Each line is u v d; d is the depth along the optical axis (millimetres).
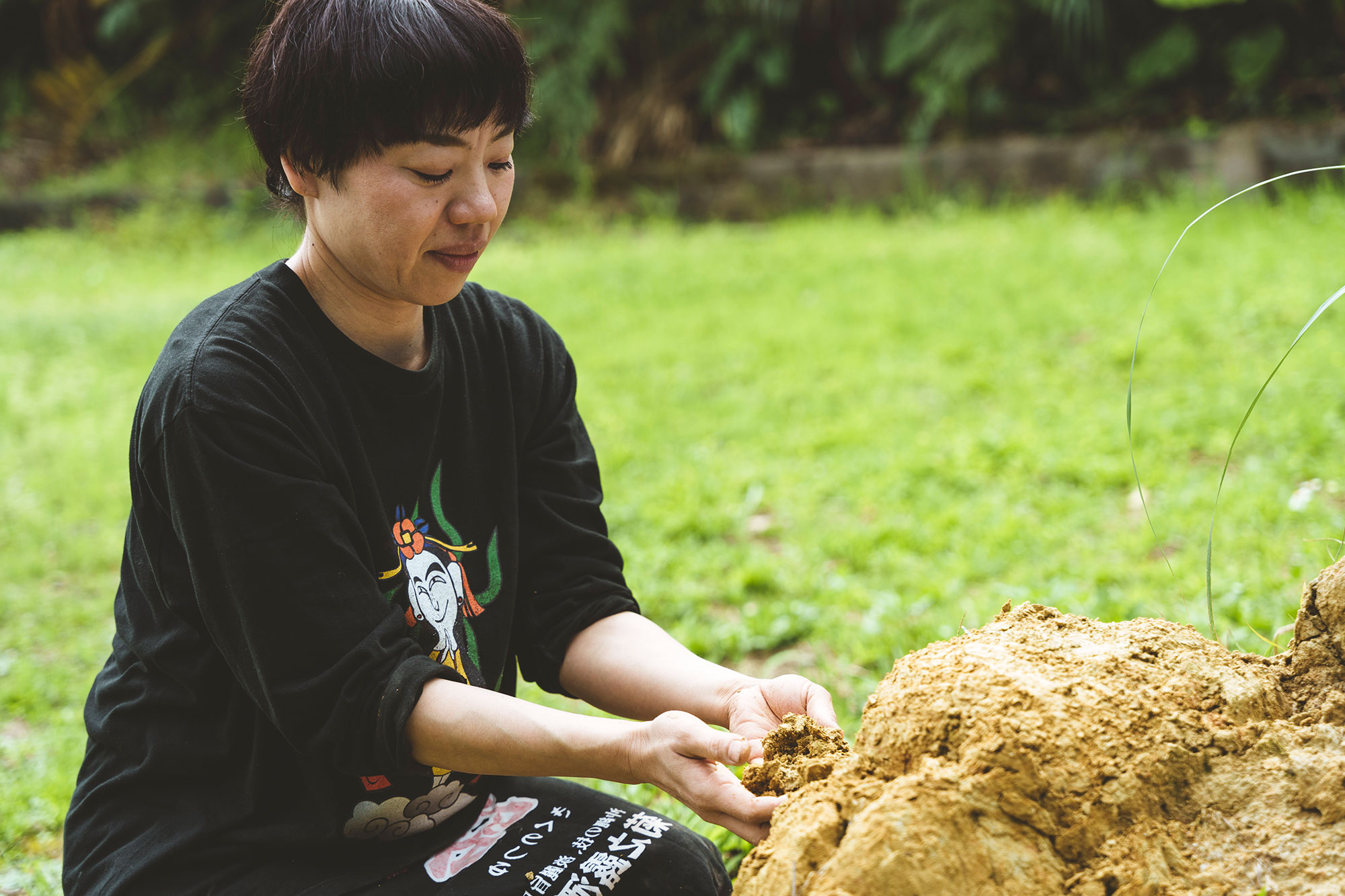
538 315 1860
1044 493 4438
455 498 1669
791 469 5012
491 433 1727
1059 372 5812
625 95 12648
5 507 5125
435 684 1407
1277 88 9570
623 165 11984
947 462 4828
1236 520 3791
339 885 1508
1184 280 6766
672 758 1345
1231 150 9039
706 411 5863
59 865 2426
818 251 9055
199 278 10227
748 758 1324
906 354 6418
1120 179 9547
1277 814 1199
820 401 5828
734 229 10883
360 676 1384
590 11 12164
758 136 11930
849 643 3311
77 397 6750
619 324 7543
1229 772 1229
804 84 12047
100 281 10141
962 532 4141
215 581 1413
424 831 1630
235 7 13930
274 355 1471
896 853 1114
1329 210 7695
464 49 1339
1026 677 1247
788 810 1218
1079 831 1175
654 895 1580
